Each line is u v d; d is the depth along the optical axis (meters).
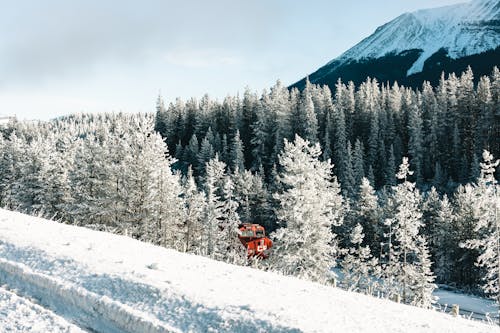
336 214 30.61
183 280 7.83
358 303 7.73
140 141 33.34
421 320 6.89
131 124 37.50
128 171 32.88
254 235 37.66
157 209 32.25
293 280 9.54
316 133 93.44
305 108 99.56
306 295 7.83
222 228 40.78
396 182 82.06
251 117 110.12
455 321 7.25
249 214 65.62
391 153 83.25
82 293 6.89
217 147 102.44
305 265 28.80
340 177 81.25
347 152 81.88
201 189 75.69
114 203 33.34
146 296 6.82
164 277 7.88
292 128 101.81
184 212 35.81
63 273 7.92
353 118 103.56
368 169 87.81
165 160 33.59
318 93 113.25
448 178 85.19
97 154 39.19
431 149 88.00
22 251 9.25
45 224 13.33
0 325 5.93
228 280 8.34
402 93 115.69
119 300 6.72
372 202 58.72
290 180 30.25
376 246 56.91
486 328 6.95
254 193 68.25
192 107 123.62
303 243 29.19
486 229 46.69
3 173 62.25
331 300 7.66
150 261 9.43
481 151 84.31
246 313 6.09
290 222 29.81
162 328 5.68
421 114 99.12
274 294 7.57
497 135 85.44
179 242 34.19
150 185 31.91
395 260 40.00
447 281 54.97
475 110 92.25
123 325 6.09
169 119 121.50
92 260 8.74
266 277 9.29
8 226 11.84
